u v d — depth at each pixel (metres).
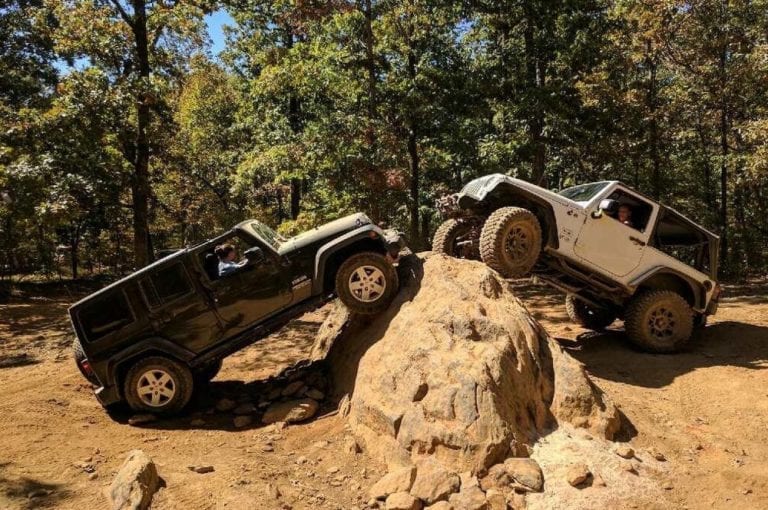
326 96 16.86
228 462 4.85
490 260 6.94
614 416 5.34
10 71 18.36
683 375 7.08
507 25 16.53
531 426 4.95
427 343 5.14
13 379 8.20
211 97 27.22
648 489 4.56
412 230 17.55
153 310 6.09
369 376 5.42
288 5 15.30
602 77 16.55
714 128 19.16
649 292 7.89
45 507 4.10
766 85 16.38
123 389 6.11
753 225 21.95
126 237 28.47
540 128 16.50
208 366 6.73
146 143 14.91
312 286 6.34
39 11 15.20
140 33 14.63
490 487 4.25
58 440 5.43
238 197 26.33
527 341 5.46
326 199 16.34
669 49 17.38
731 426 5.80
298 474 4.70
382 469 4.70
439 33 17.30
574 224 7.44
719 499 4.55
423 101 16.27
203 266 6.26
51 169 11.84
